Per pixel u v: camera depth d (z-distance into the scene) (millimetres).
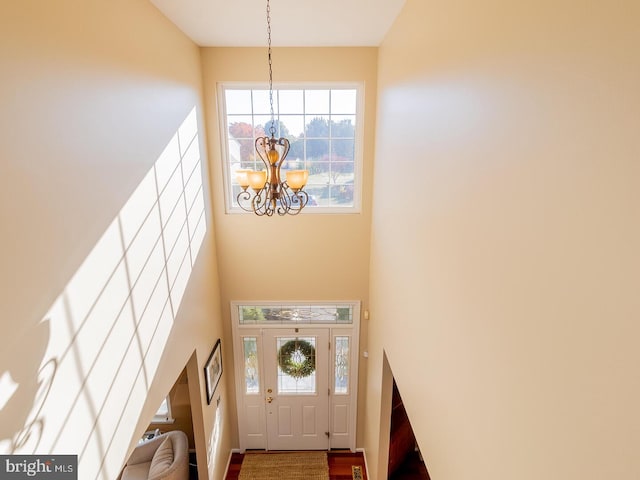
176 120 2869
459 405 1555
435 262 1885
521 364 1078
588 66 786
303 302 4289
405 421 4176
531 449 1029
